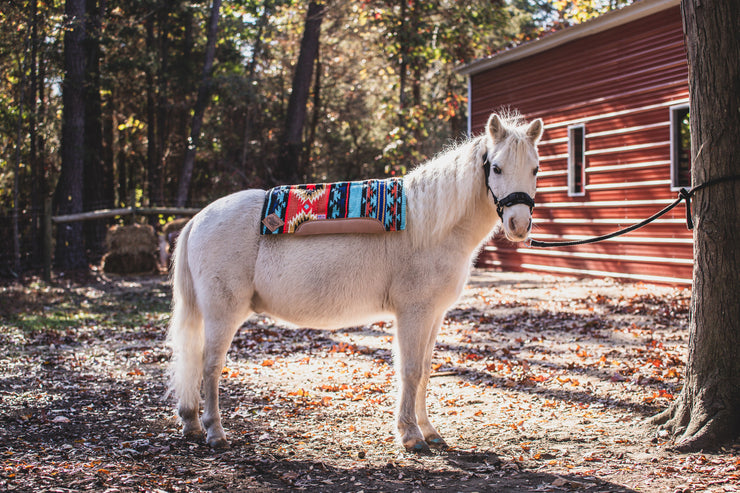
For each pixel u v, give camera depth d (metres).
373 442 4.19
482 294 11.87
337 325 4.27
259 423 4.63
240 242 4.20
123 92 23.89
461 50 21.64
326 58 28.88
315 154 29.34
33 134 16.67
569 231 14.59
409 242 4.08
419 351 4.05
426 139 28.23
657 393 5.15
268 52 27.92
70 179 16.44
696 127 4.13
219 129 25.44
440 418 4.75
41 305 10.73
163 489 3.33
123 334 8.38
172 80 22.34
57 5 17.23
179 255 4.41
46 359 6.75
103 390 5.54
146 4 20.47
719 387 3.98
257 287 4.21
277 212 4.22
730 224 3.98
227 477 3.54
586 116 13.94
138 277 14.98
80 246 16.36
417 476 3.56
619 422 4.53
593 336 7.79
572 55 14.25
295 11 26.64
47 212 13.81
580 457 3.85
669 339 7.37
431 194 4.10
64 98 16.67
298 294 4.13
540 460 3.82
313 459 3.86
